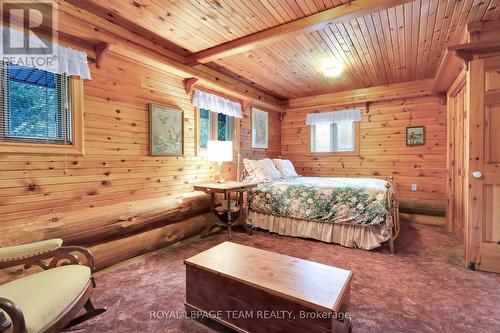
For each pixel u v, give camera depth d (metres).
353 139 4.99
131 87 2.79
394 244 3.19
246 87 4.44
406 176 4.48
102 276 2.30
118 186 2.66
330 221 3.23
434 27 2.54
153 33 2.66
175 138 3.28
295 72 3.87
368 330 1.59
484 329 1.59
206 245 3.17
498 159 2.37
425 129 4.33
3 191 1.90
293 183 3.70
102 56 2.44
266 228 3.77
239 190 3.37
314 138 5.43
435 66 3.60
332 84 4.45
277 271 1.56
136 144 2.83
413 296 1.97
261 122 5.11
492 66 2.38
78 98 2.31
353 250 3.00
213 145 3.47
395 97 4.41
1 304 1.02
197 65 3.43
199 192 3.57
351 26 2.54
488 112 2.40
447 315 1.73
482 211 2.43
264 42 2.68
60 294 1.28
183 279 2.25
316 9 2.25
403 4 2.12
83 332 1.57
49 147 2.13
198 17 2.37
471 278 2.27
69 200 2.28
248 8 2.23
